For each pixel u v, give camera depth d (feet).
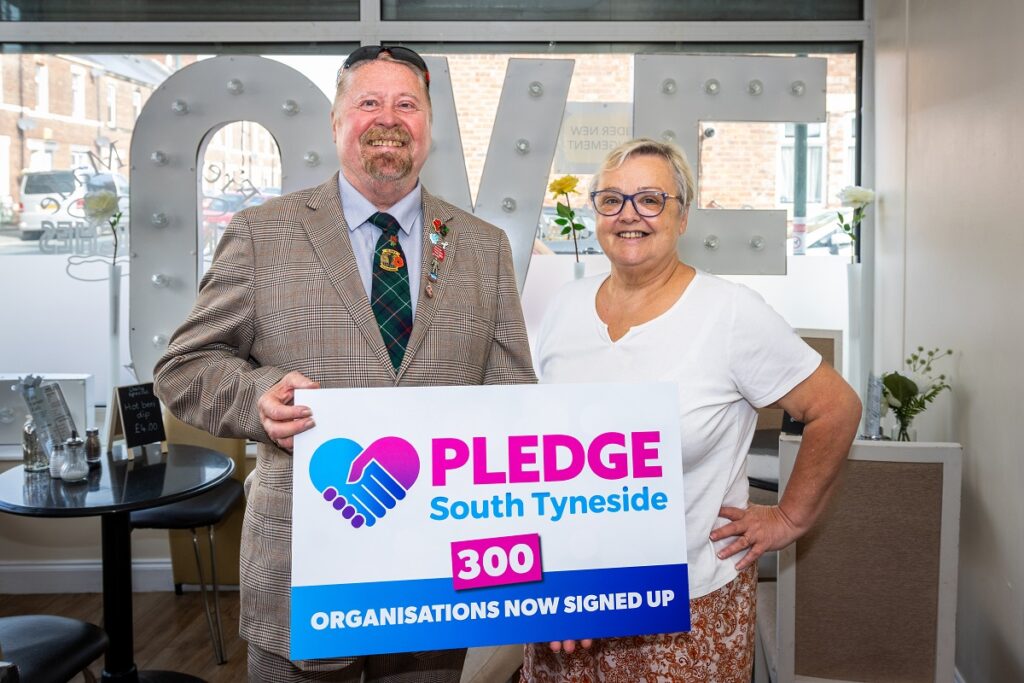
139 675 9.17
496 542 4.25
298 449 4.17
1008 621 7.25
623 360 4.89
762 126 11.43
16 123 11.43
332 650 4.09
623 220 4.78
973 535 8.09
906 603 6.16
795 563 6.27
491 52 11.50
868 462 6.05
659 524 4.40
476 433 4.28
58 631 6.97
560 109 10.70
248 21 11.33
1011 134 7.01
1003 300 7.25
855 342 11.43
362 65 5.22
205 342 4.91
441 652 5.45
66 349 11.67
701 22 11.25
